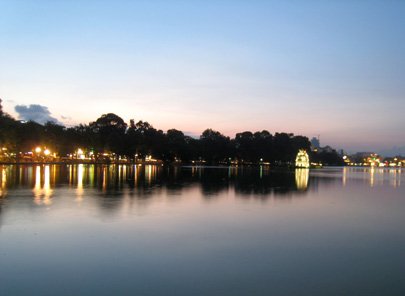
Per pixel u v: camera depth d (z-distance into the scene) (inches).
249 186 1915.6
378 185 2405.3
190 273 502.0
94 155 6136.8
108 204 1089.4
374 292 448.5
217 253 599.8
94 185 1722.4
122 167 4547.2
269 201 1289.4
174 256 577.6
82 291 433.7
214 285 461.4
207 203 1188.5
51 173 2637.8
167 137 7667.3
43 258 551.5
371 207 1205.7
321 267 539.2
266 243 672.4
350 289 457.1
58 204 1064.2
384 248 654.5
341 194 1660.9
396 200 1433.3
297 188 1910.7
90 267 516.7
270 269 526.0
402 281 486.3
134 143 6456.7
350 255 605.3
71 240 653.9
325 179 3048.7
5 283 454.9
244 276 495.2
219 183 2089.1
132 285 454.9
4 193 1322.6
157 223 823.1
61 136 5132.9
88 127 6146.7
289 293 441.4
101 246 620.7
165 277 485.1
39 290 434.6
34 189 1477.6
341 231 794.8
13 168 3262.8
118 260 550.3
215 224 833.5
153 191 1510.8
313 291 448.5
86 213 924.6
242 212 1019.3
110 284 456.4
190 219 888.3
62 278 473.7
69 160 5629.9
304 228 816.3
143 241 660.7
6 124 3836.1
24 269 503.8
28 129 4505.4
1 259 544.7
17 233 698.2
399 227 848.9
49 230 726.5
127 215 912.9
